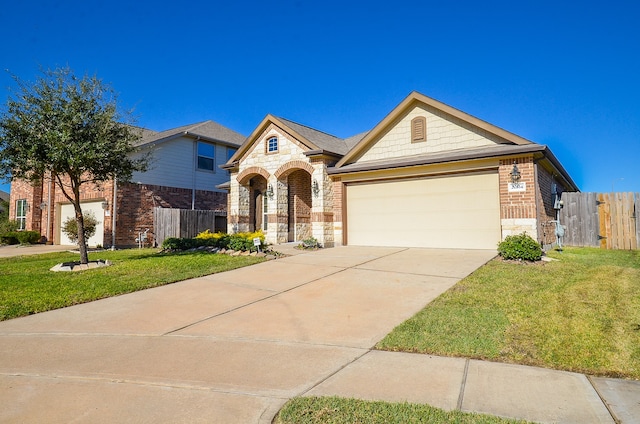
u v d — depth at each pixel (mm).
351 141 19531
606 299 6426
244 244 13164
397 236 13797
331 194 15359
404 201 13695
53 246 20875
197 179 22328
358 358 4594
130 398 3676
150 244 19500
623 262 9805
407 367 4301
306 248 14297
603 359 4312
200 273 9820
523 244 9836
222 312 6672
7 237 22625
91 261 11852
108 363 4566
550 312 5848
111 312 6777
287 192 17094
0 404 3574
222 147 24047
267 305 7004
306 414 3295
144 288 8508
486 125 12195
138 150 13586
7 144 10312
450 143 13086
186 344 5191
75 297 7613
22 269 11125
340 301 7039
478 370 4172
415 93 13477
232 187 18188
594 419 3195
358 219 14773
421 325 5516
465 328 5328
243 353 4828
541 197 11750
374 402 3471
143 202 19406
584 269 8875
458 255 11055
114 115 11430
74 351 4973
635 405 3406
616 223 13328
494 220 11945
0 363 4590
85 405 3547
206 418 3307
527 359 4387
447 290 7312
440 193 12945
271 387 3877
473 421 3146
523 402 3477
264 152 17000
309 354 4750
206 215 20094
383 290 7621
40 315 6637
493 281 7816
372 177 14234
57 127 10383
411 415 3246
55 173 11008
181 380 4066
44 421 3270
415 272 9031
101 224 19516
